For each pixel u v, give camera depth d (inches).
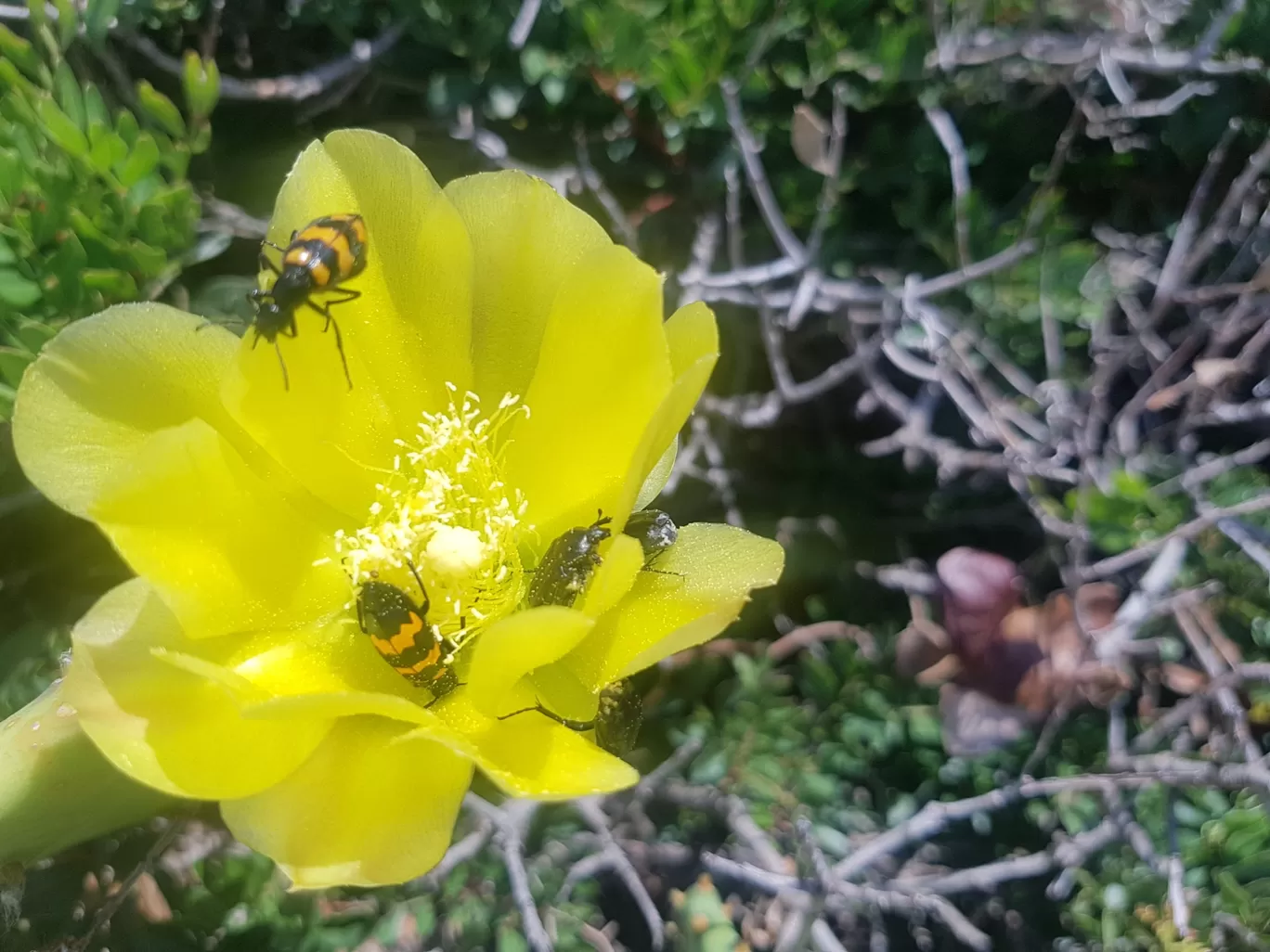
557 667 4.3
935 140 7.1
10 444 5.5
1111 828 6.3
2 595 6.0
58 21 5.6
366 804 3.8
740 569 4.3
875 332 7.4
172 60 6.2
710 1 6.5
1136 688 7.2
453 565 4.5
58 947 5.2
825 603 7.5
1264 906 6.0
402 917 6.2
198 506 3.9
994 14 7.1
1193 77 7.2
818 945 6.1
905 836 6.1
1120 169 7.5
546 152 7.1
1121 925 6.2
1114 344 7.1
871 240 7.3
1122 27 7.0
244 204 6.6
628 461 4.3
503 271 4.4
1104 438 7.7
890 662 6.9
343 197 4.3
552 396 4.4
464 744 3.6
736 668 6.9
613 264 4.1
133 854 5.9
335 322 4.3
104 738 3.6
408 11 6.5
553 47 6.7
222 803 3.7
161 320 4.0
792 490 7.5
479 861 6.3
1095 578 7.2
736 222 6.7
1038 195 6.8
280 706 3.4
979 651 6.1
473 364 4.6
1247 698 6.8
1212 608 6.9
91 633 3.7
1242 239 7.4
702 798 6.6
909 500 7.5
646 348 4.1
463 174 7.1
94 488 3.9
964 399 6.7
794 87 7.0
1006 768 6.8
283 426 4.3
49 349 3.8
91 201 5.1
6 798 4.0
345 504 4.6
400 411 4.5
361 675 4.4
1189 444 7.1
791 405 7.7
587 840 6.6
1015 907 6.8
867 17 7.0
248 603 4.2
